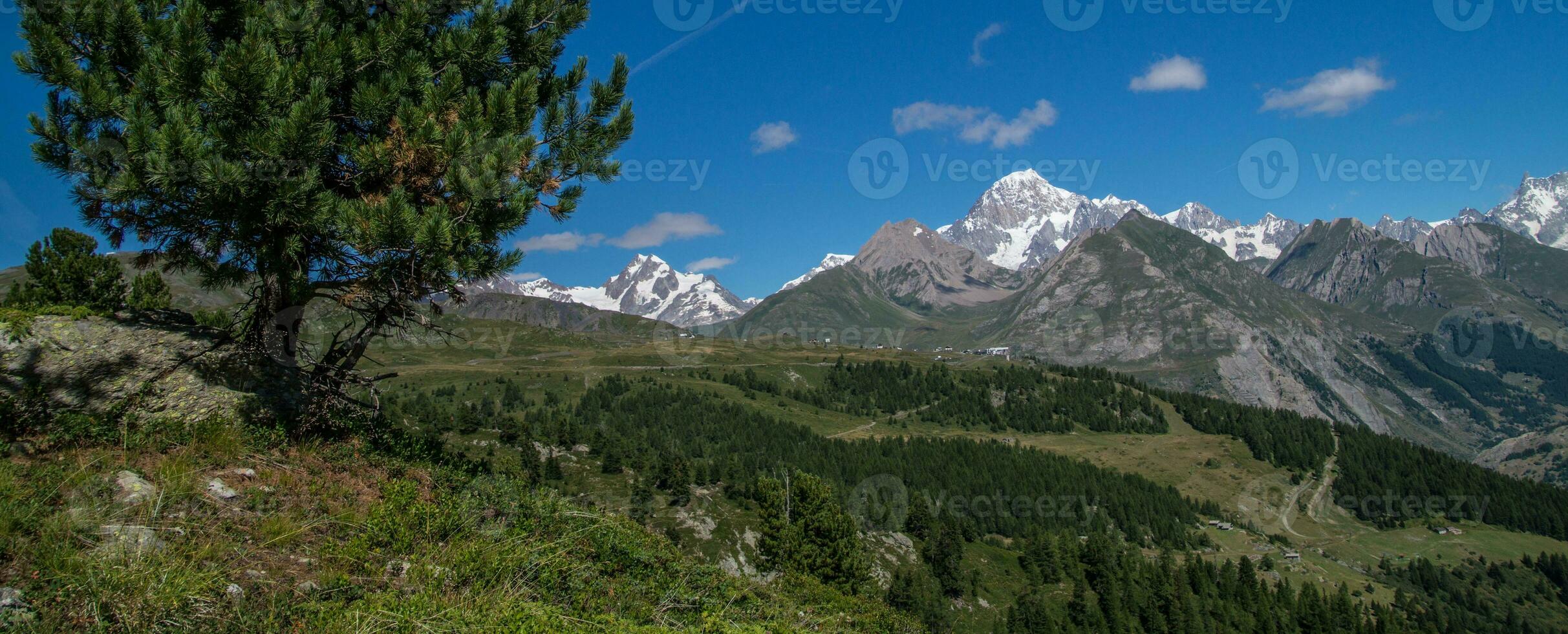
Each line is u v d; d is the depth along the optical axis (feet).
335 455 47.24
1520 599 609.83
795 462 652.89
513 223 50.75
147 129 42.65
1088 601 435.53
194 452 40.06
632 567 45.19
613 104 60.23
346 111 52.21
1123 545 623.36
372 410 56.18
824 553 169.89
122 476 35.50
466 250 48.44
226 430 43.29
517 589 36.47
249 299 55.52
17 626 24.36
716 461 553.64
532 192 51.93
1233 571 523.70
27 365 42.39
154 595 27.40
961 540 462.19
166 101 44.68
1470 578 646.74
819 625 48.62
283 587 31.07
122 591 27.22
